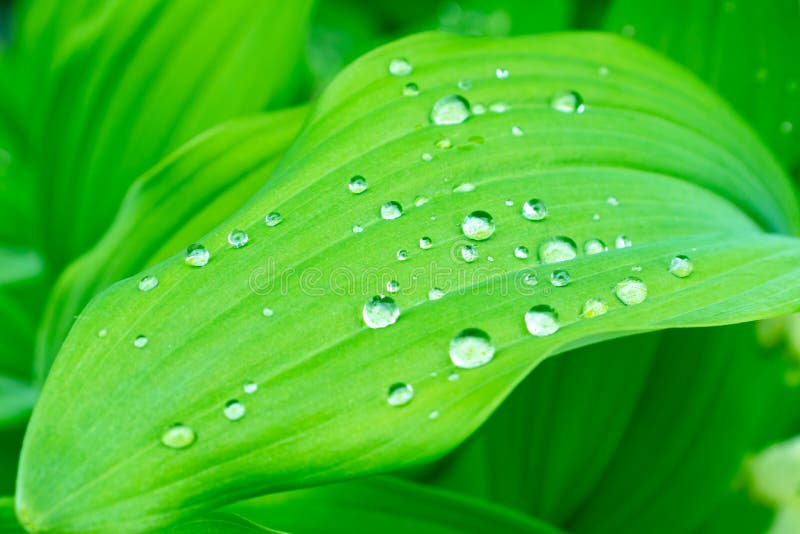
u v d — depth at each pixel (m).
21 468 0.27
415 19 0.72
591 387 0.36
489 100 0.31
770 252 0.30
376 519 0.32
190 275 0.29
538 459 0.36
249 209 0.29
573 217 0.30
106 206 0.40
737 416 0.36
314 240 0.29
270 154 0.34
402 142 0.30
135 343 0.28
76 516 0.27
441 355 0.28
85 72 0.38
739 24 0.41
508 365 0.28
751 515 0.36
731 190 0.32
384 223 0.29
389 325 0.28
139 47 0.38
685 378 0.36
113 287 0.29
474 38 0.32
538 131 0.31
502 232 0.29
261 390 0.28
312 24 0.70
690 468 0.36
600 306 0.29
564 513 0.36
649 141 0.32
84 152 0.39
